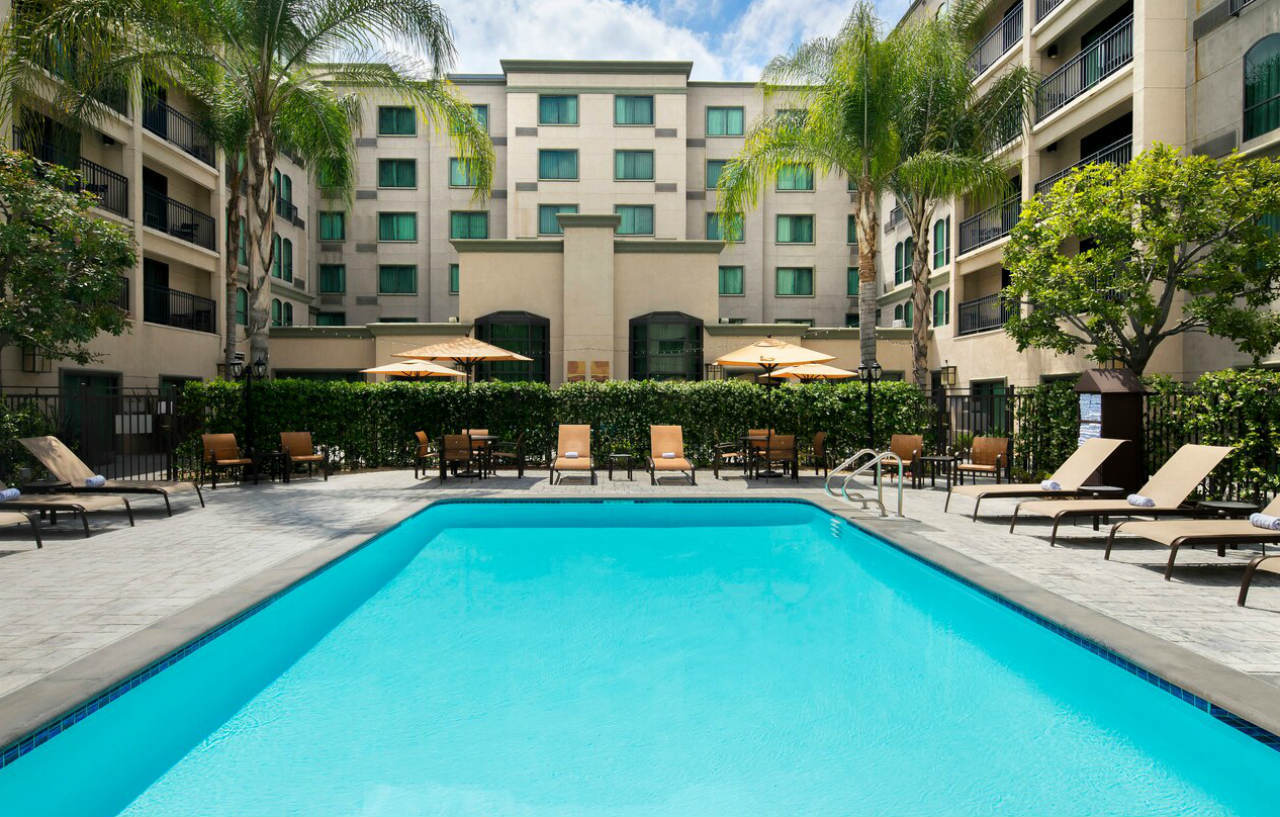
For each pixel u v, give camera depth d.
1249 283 11.09
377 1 12.73
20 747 2.74
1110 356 11.73
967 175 15.21
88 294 10.36
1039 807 2.82
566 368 22.59
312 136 16.78
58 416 12.65
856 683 4.09
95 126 16.53
